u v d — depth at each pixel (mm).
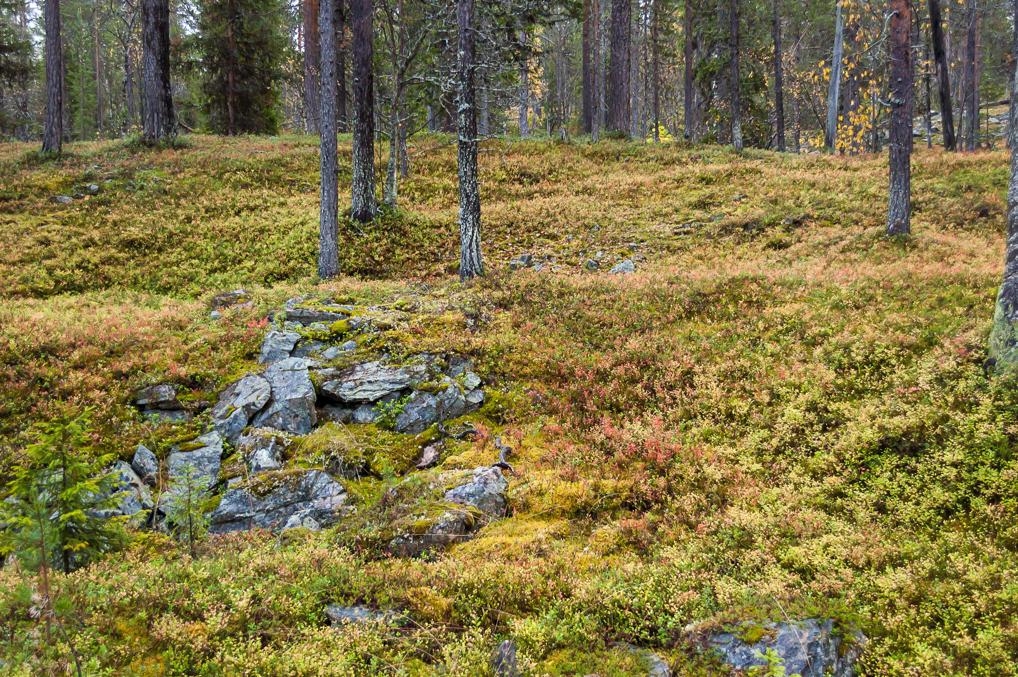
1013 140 8406
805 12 42438
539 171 29625
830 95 33562
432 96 26641
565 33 48062
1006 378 7863
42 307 14570
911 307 11359
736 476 7801
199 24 36625
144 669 4109
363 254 20141
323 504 7934
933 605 4984
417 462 9195
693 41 42406
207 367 11234
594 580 5688
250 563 5742
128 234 20281
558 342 12508
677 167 28531
